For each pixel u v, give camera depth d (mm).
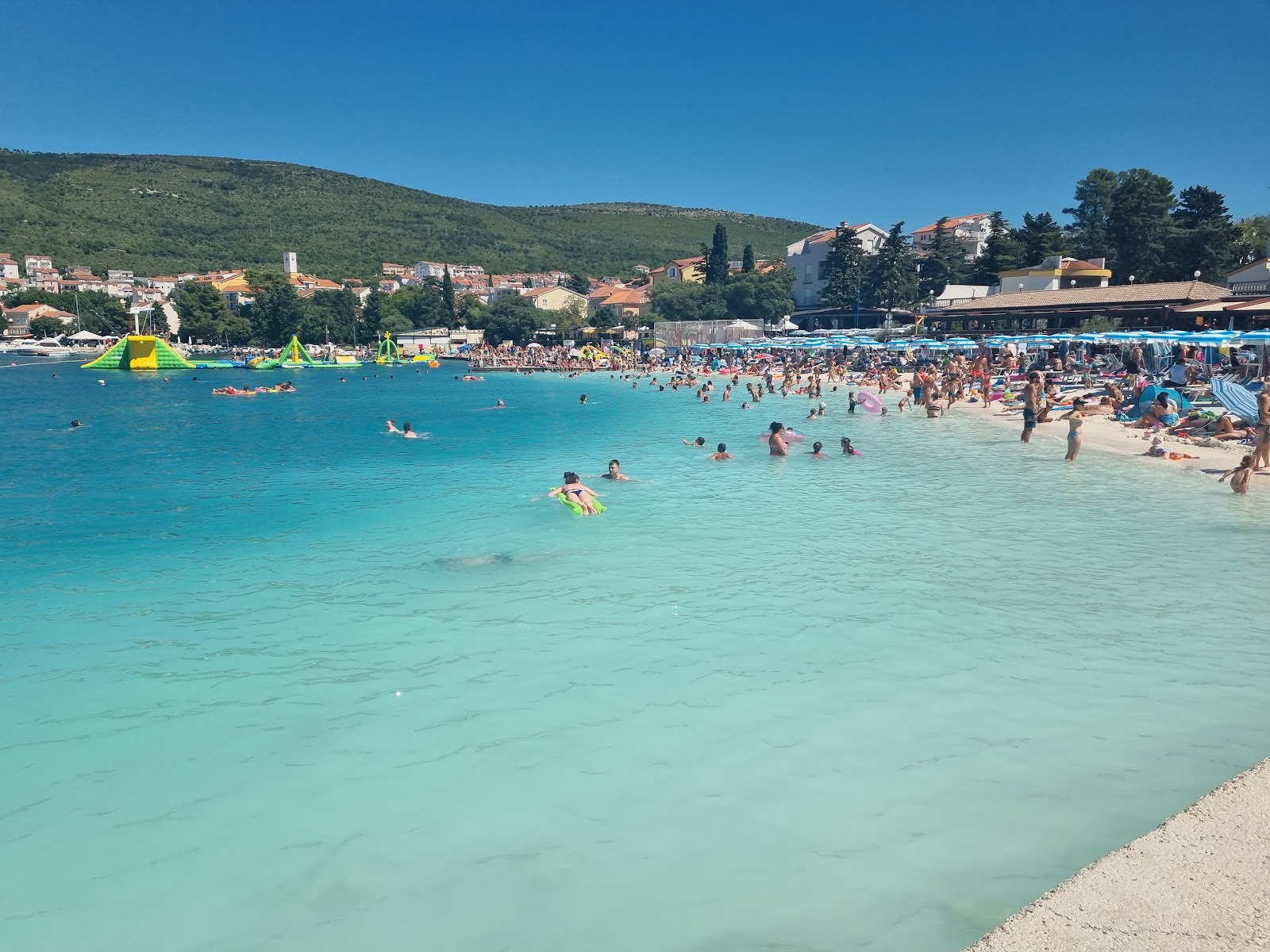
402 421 37344
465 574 12766
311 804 6484
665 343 82062
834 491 19047
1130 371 38469
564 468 23188
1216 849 4625
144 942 5059
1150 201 64125
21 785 6848
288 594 11875
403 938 5008
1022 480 19906
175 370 83812
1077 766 6742
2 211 178750
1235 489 17719
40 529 16094
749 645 9648
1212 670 8664
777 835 5898
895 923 4965
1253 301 35906
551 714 7953
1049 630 9961
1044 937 3963
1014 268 71375
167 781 6883
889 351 57125
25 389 59125
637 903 5234
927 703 8016
